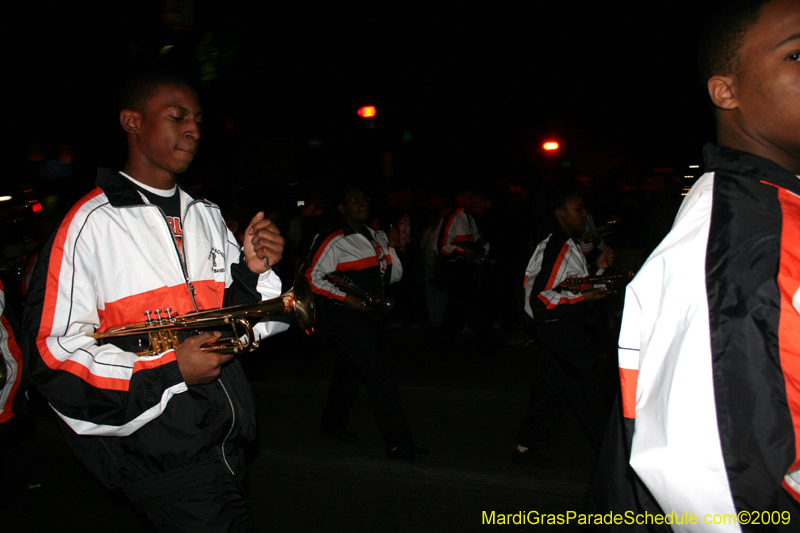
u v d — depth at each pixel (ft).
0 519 12.50
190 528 6.26
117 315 6.29
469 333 28.53
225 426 6.54
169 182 7.04
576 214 12.80
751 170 3.79
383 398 14.23
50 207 26.71
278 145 29.78
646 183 22.49
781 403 3.37
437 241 25.35
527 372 21.33
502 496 12.39
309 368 23.68
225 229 7.60
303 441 15.94
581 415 12.80
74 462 15.33
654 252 4.03
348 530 11.38
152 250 6.47
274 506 12.44
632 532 4.46
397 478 13.47
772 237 3.51
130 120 6.77
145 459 6.20
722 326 3.50
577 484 12.72
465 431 16.10
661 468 3.64
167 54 19.44
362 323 14.24
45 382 5.69
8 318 9.04
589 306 12.81
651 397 3.82
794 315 3.36
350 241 14.56
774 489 3.42
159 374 5.88
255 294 7.15
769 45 3.77
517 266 25.05
